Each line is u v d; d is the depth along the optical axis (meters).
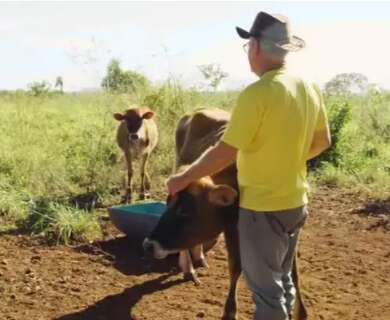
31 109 15.99
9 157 10.88
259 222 3.91
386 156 12.12
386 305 5.79
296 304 4.96
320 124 4.16
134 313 5.52
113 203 9.36
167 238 4.56
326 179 10.49
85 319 5.40
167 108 12.18
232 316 5.10
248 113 3.69
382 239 7.71
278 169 3.84
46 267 6.52
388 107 15.35
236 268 4.98
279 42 3.76
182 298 5.86
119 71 12.99
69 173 10.30
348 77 15.64
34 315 5.44
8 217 8.17
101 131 11.74
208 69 12.71
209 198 4.44
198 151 5.96
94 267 6.59
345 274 6.54
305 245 7.45
